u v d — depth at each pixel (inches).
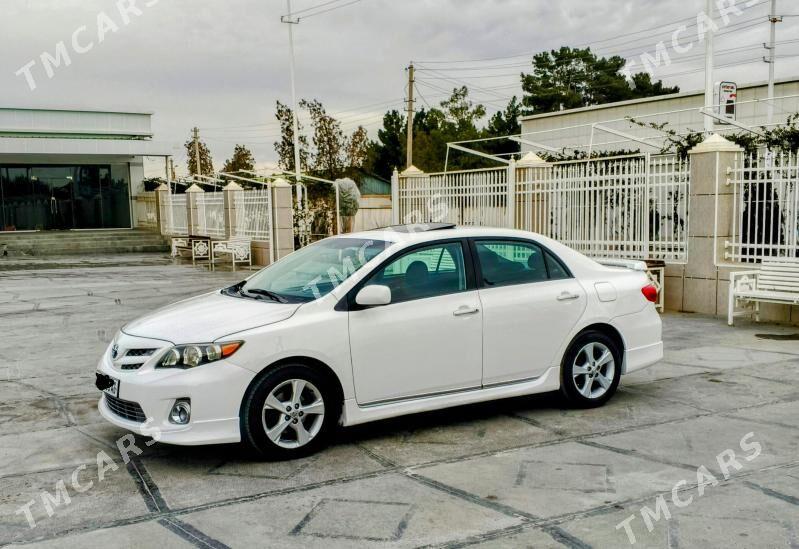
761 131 582.6
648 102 806.5
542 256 237.3
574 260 243.3
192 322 198.4
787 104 709.9
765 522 152.5
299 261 235.3
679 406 240.1
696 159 421.7
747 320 402.0
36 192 1167.6
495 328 220.8
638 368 248.4
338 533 150.7
